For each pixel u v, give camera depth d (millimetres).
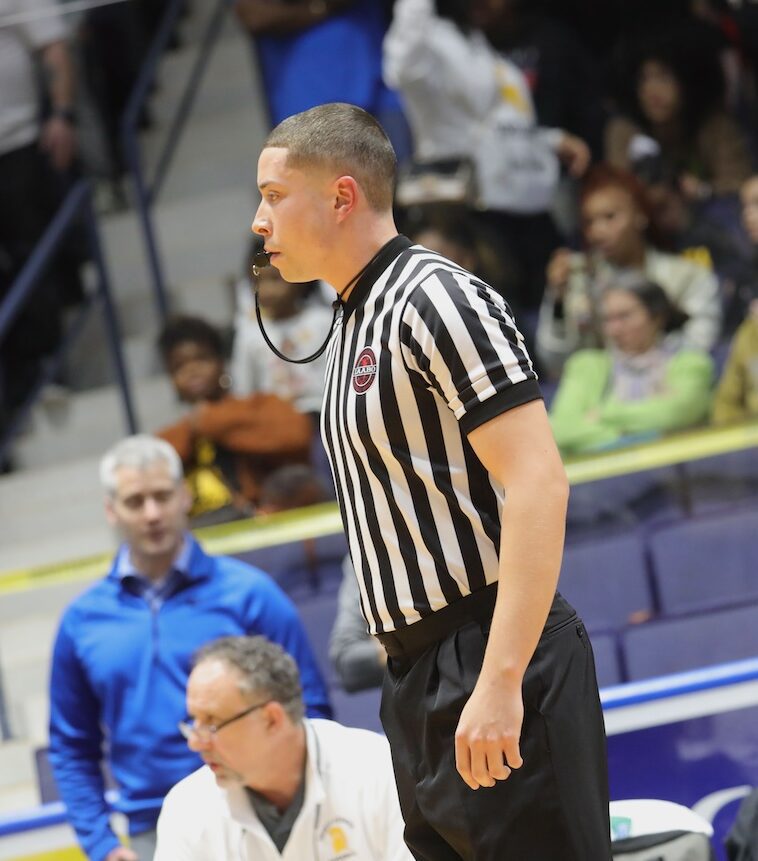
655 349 14383
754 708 10148
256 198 18016
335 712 11227
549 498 5188
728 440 12492
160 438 14445
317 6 17562
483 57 16719
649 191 16328
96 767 10547
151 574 10695
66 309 17625
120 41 17562
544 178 16422
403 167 16219
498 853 5500
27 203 17188
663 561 12148
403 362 5445
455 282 5422
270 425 14430
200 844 8406
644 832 8359
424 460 5469
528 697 5449
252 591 10680
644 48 17109
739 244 16094
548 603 5168
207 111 18016
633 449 12609
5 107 16844
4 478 16891
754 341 14281
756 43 17453
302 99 17781
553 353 15414
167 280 17875
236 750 8266
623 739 10117
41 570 13461
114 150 17734
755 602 11562
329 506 12820
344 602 11586
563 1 17500
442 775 5598
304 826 8297
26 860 10297
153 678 10430
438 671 5551
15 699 12789
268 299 15172
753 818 8344
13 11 16766
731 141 17016
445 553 5488
